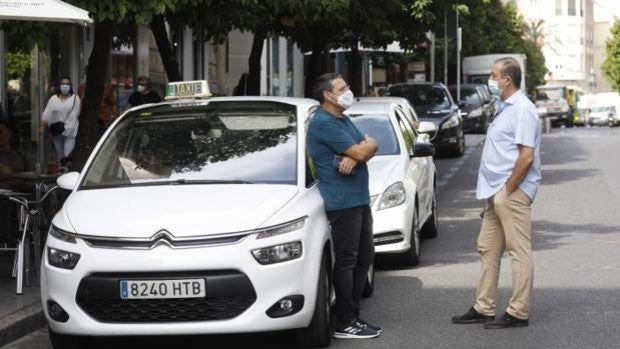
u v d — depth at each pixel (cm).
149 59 2583
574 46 13725
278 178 847
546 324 888
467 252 1297
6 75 1820
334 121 831
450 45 4588
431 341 836
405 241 1130
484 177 879
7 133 1246
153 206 793
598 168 2542
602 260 1218
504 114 867
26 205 1005
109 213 790
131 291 753
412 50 3069
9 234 1010
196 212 777
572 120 7256
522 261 872
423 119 2873
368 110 1294
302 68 4081
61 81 1875
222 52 3394
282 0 1548
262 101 946
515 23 7619
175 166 869
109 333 759
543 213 1686
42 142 1947
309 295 778
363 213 852
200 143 893
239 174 852
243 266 754
